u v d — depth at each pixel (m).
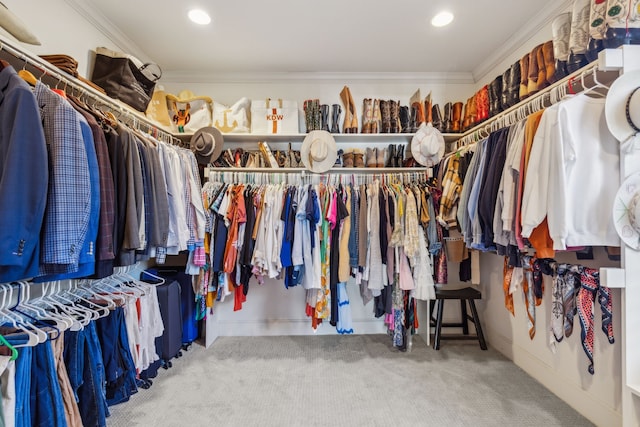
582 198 1.18
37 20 1.57
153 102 2.32
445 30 2.10
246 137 2.60
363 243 2.17
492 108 2.15
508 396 1.75
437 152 2.36
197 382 1.91
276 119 2.54
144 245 1.45
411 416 1.58
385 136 2.54
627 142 1.06
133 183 1.37
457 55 2.44
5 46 1.13
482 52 2.39
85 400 1.35
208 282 2.27
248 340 2.58
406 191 2.26
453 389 1.82
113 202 1.28
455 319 2.74
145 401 1.71
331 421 1.54
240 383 1.89
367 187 2.30
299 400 1.72
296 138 2.62
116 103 1.73
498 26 2.05
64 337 1.31
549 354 1.81
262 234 2.18
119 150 1.35
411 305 2.32
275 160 2.52
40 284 1.51
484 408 1.64
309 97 2.77
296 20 1.99
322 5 1.84
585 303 1.43
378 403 1.69
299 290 2.73
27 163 0.93
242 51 2.38
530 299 1.82
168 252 1.74
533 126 1.36
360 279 2.24
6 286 1.27
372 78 2.75
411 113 2.55
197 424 1.52
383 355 2.27
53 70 1.34
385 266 2.19
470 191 1.83
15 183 0.91
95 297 1.62
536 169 1.28
